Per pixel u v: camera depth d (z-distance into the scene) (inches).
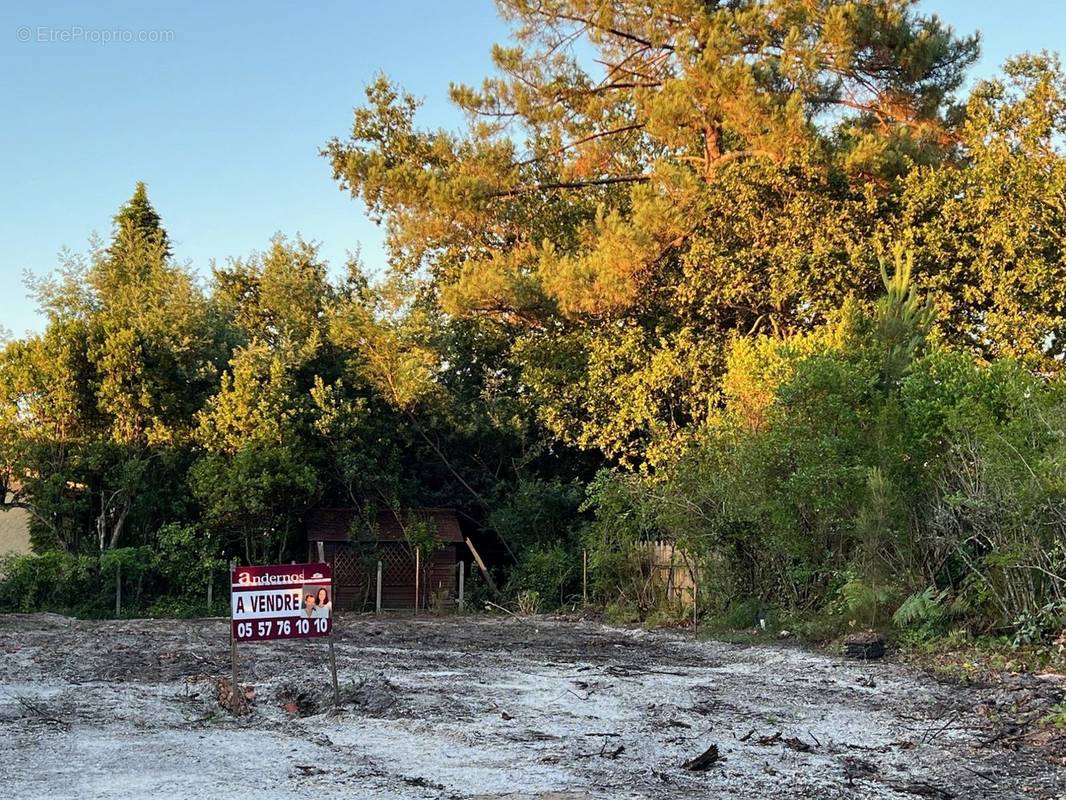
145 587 987.9
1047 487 502.3
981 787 279.3
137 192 1720.0
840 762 303.4
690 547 740.7
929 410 589.6
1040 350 842.2
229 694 391.2
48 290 1171.9
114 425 1040.2
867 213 912.3
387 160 1209.4
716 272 937.5
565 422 1070.4
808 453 621.3
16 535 1129.4
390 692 408.8
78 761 288.2
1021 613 527.5
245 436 1020.5
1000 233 834.2
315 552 1021.2
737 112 939.3
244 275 1250.0
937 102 1038.4
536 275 1047.6
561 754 306.7
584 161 1194.0
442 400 1099.9
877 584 581.3
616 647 629.0
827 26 964.6
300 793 255.8
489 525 1104.8
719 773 287.0
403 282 1148.5
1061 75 886.4
